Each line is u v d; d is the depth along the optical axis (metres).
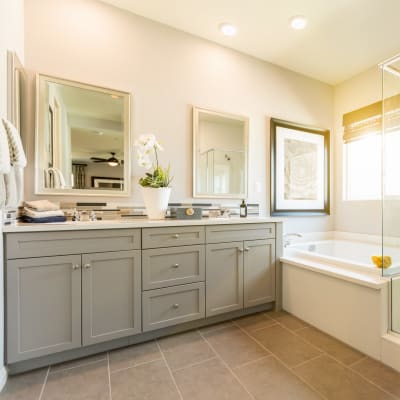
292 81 2.86
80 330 1.34
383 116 1.91
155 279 1.56
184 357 1.41
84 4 1.86
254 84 2.61
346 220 3.02
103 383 1.20
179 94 2.20
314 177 3.00
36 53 1.70
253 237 1.95
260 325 1.81
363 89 2.86
